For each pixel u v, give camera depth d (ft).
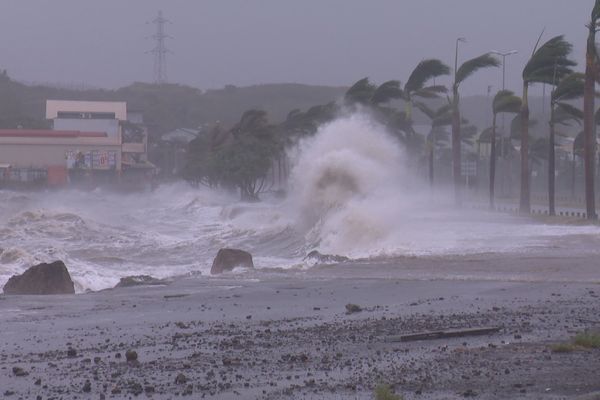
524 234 379.55
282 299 200.75
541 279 235.61
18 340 144.77
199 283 235.81
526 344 136.05
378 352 130.41
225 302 196.24
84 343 141.49
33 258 289.74
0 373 116.37
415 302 192.13
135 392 104.73
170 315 175.83
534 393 102.83
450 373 114.32
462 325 155.43
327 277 247.70
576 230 402.31
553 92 538.06
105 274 273.13
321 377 112.78
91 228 434.30
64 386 108.17
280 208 466.70
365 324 158.92
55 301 200.13
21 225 428.56
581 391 103.86
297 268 273.75
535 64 555.28
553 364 119.96
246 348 134.92
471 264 272.51
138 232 433.48
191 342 141.28
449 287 220.02
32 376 114.42
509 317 165.78
